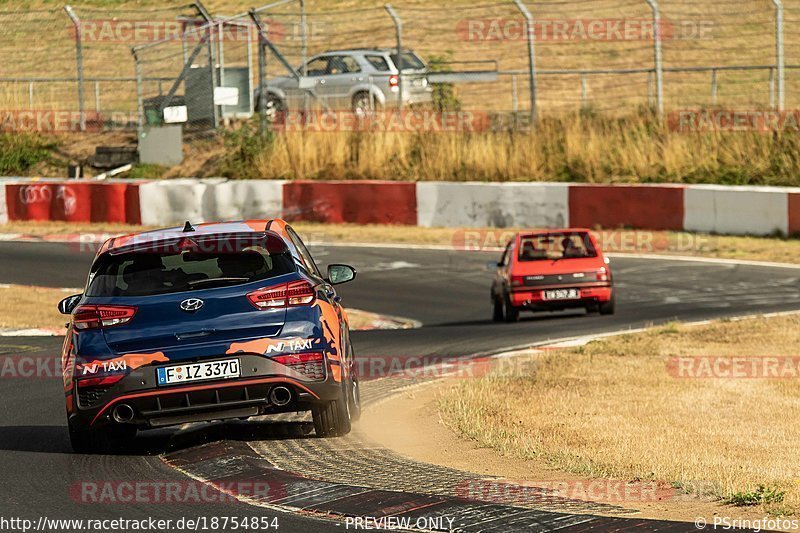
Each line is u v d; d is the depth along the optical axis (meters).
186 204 107.31
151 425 27.73
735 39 144.88
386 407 36.34
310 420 32.62
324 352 27.44
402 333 57.81
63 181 112.06
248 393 26.89
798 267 77.75
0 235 103.19
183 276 27.56
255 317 27.06
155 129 123.50
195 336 26.86
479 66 148.50
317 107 118.81
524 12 113.81
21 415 36.34
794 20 146.88
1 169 127.31
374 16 162.38
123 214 109.31
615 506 21.08
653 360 43.47
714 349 46.19
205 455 27.33
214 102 124.75
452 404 34.84
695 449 28.27
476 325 62.53
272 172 115.25
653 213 94.38
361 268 84.12
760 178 99.06
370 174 112.50
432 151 111.56
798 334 49.81
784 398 36.00
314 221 105.62
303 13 119.00
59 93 142.50
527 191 98.69
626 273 79.06
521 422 32.19
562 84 143.62
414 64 118.88
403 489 22.89
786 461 26.84
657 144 105.38
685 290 71.62
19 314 66.06
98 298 27.27
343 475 24.56
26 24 156.12
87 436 28.88
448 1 168.38
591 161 106.06
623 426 31.50
